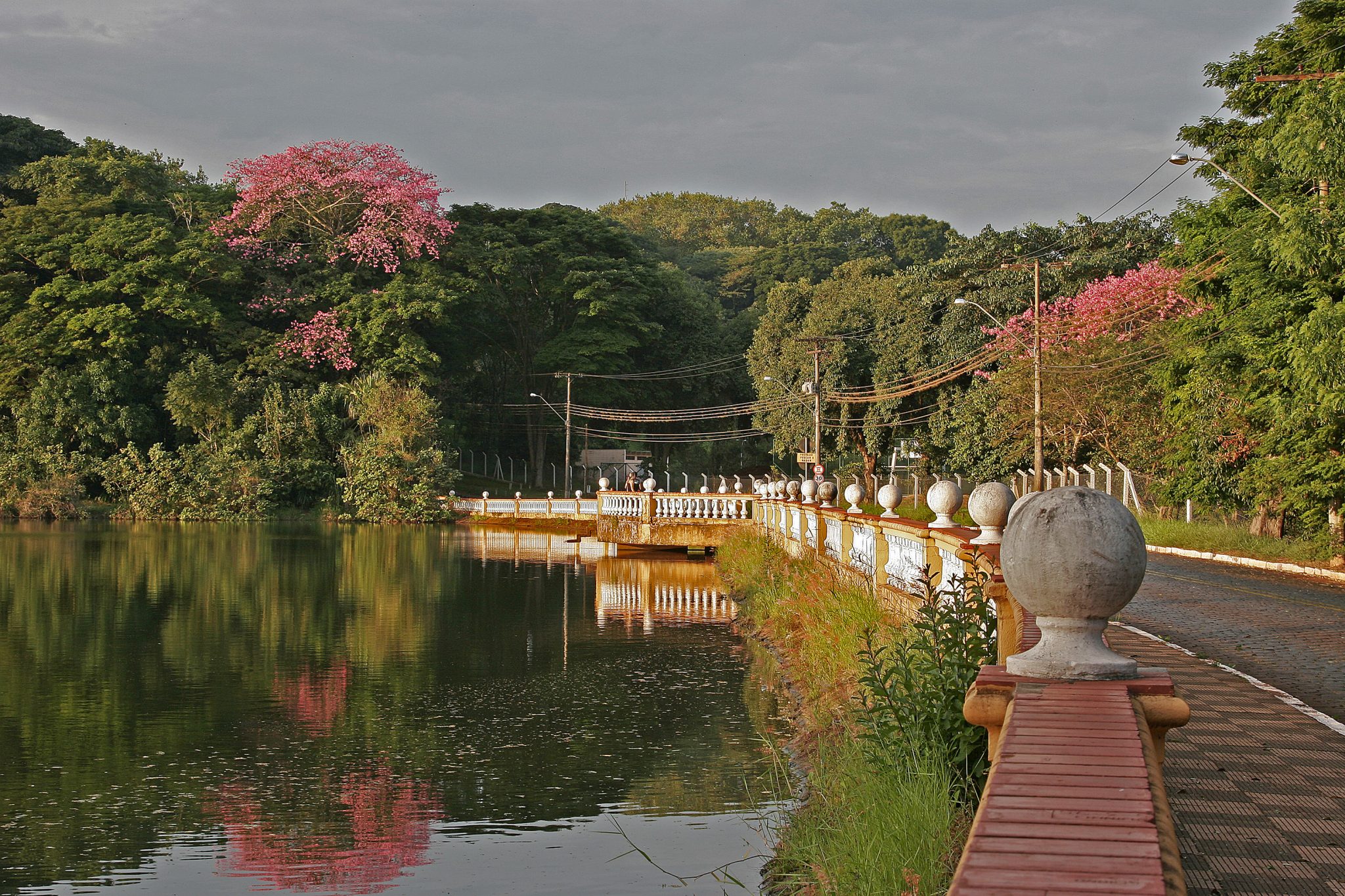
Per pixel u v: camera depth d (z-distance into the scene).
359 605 27.53
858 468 71.88
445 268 81.69
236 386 70.62
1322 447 24.27
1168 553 31.41
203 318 72.00
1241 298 26.12
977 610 9.48
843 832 7.96
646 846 10.33
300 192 77.75
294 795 12.13
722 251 136.62
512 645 21.48
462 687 17.59
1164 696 5.54
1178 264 29.88
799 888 8.45
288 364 73.19
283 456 70.12
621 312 83.06
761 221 165.88
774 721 15.05
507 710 15.95
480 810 11.52
